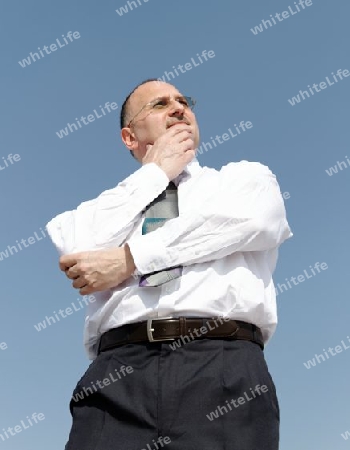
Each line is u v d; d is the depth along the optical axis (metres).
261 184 3.74
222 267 3.64
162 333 3.46
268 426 3.42
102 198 3.88
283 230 3.79
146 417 3.34
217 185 3.84
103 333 3.70
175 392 3.35
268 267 3.87
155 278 3.54
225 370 3.41
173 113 4.45
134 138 4.57
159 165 3.93
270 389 3.53
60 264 3.66
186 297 3.53
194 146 4.47
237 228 3.60
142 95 4.55
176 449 3.28
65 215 3.99
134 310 3.55
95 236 3.76
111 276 3.60
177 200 3.91
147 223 3.81
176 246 3.57
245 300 3.56
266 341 3.83
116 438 3.37
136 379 3.43
